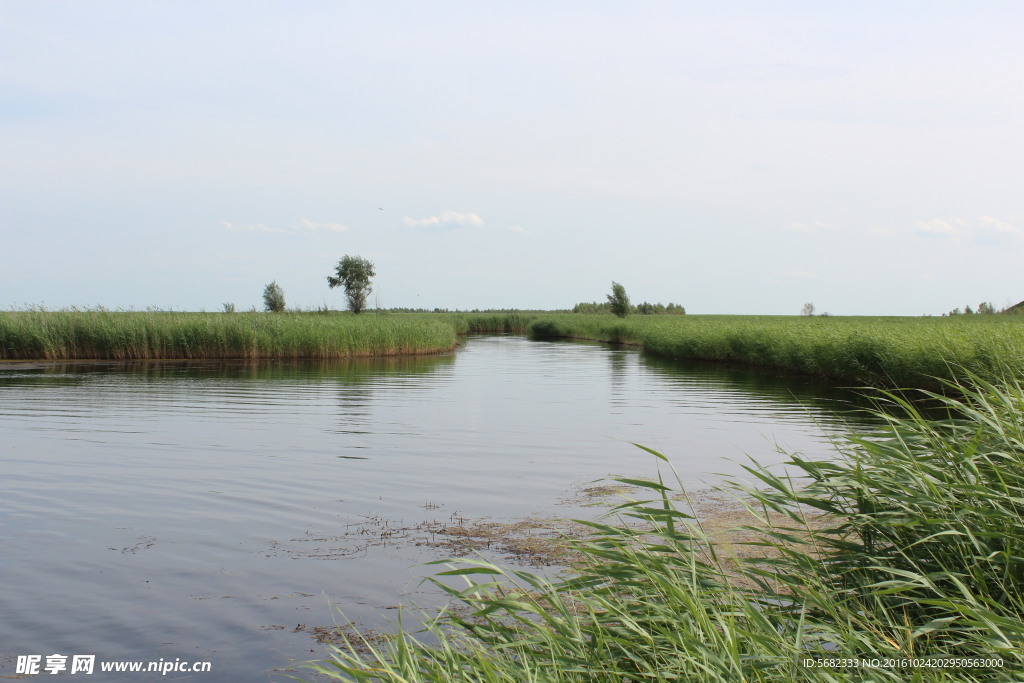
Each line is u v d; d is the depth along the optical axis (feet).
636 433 36.42
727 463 29.22
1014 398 12.82
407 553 18.45
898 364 52.13
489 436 35.47
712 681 8.02
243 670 12.55
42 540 19.44
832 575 11.45
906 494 11.45
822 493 12.77
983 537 10.54
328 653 13.08
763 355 81.61
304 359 89.30
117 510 22.33
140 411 43.19
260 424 38.70
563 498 23.89
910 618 10.56
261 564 17.70
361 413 43.27
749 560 11.50
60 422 38.83
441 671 9.04
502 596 10.75
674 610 9.45
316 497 23.94
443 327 117.91
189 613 14.90
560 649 9.34
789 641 9.23
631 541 11.21
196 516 21.74
